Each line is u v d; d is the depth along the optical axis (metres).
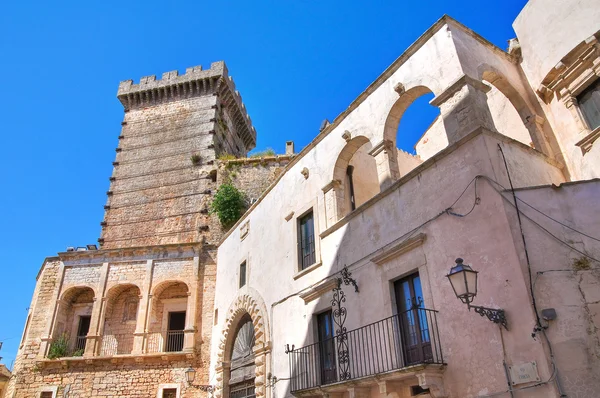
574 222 9.50
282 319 17.39
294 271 17.34
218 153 38.56
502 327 9.25
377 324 12.58
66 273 28.05
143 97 42.09
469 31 13.88
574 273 8.98
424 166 12.27
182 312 27.52
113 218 36.09
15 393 25.02
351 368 13.08
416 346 11.46
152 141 39.34
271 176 33.47
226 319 22.39
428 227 11.73
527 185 11.12
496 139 11.12
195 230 33.44
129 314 27.73
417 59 14.07
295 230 18.00
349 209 17.77
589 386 7.97
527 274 9.18
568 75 13.32
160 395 23.84
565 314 8.62
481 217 10.38
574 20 13.49
